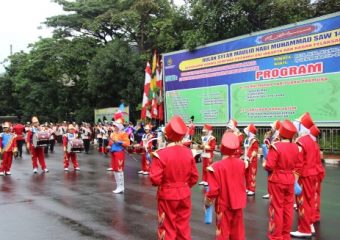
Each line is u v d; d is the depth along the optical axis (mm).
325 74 18141
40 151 17312
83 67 37375
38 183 14164
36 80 43562
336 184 12977
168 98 27109
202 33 24984
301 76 19125
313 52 18609
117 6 36438
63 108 41938
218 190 5879
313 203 7598
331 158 17953
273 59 20406
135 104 33219
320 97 18375
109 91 34594
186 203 5746
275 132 9398
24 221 8938
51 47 37375
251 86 21578
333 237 7570
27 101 46312
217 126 23719
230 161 5969
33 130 17375
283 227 6914
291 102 19625
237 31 25109
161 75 27703
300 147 7484
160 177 5598
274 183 6832
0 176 16109
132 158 22531
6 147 16500
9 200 11203
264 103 20922
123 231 8086
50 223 8750
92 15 37656
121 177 12281
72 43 37531
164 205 5680
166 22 29969
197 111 25031
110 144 12648
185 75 25781
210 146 13227
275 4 23953
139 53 34406
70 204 10633
